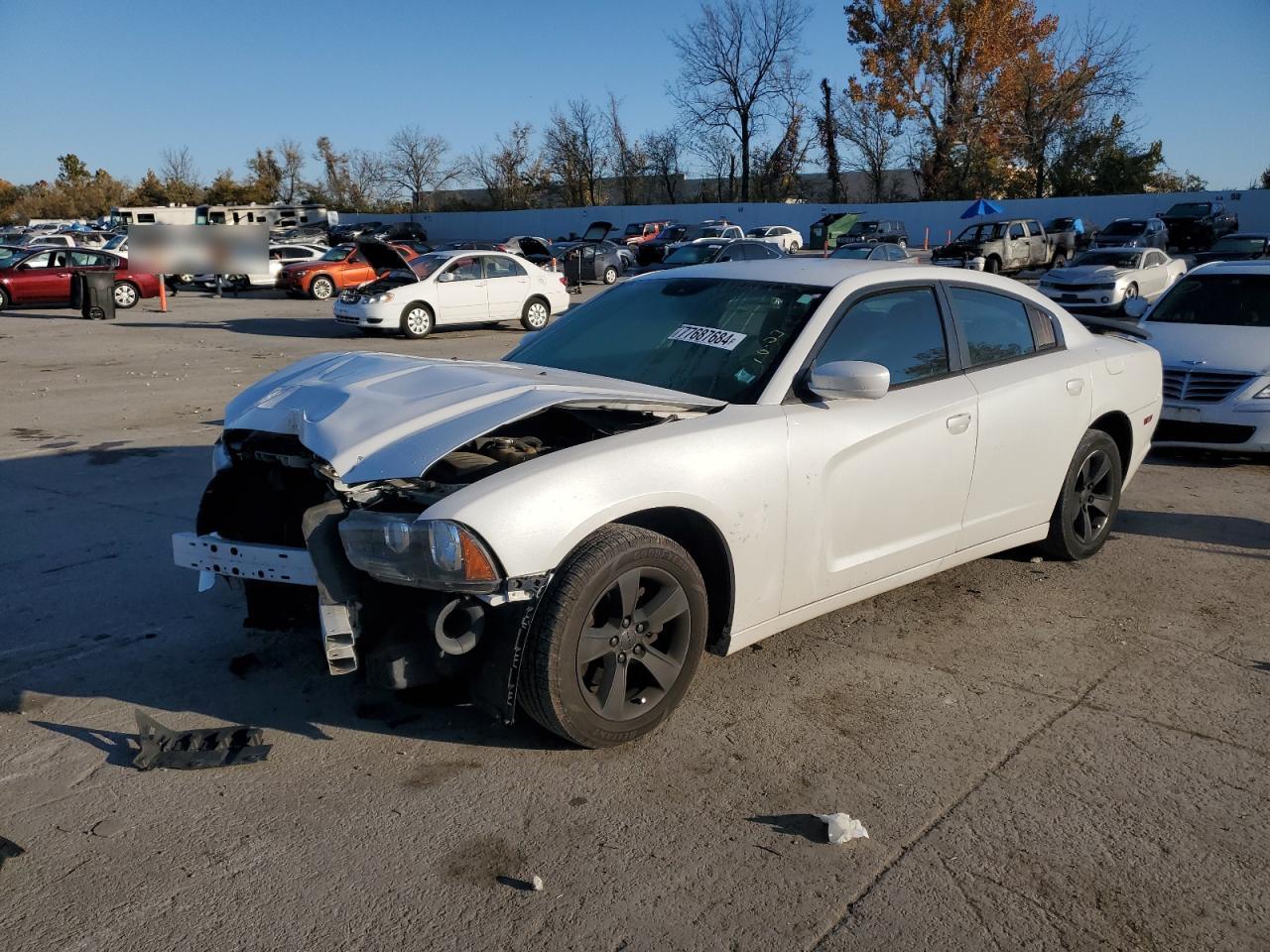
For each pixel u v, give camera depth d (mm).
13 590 4777
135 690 3748
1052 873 2736
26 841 2816
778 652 4160
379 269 18578
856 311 4059
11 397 10672
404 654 3174
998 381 4457
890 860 2781
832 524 3799
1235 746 3438
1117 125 54125
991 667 4043
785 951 2426
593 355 4203
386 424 3240
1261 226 42969
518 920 2518
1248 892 2666
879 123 57562
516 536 2945
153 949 2402
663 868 2734
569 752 3332
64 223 59625
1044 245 33469
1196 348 7812
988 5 52000
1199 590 4949
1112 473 5215
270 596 3779
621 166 66812
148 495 6590
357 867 2723
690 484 3309
